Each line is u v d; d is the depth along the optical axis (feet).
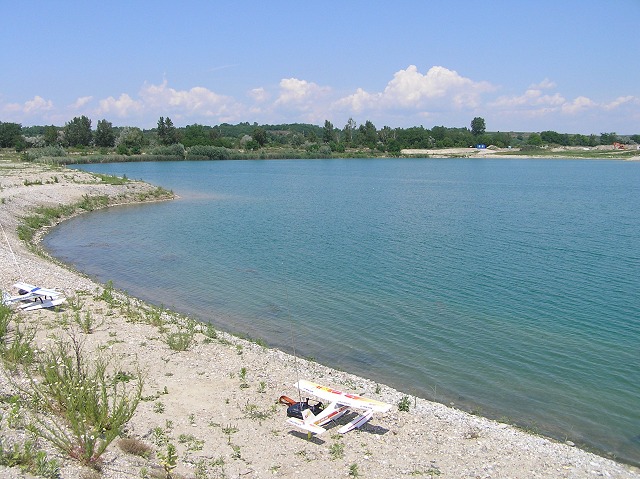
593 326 98.37
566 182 399.85
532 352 87.30
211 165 575.38
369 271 136.98
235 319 102.12
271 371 74.43
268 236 184.96
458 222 214.69
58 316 86.58
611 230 194.08
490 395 74.02
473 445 58.13
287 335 94.27
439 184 384.88
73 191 257.96
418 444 57.36
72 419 45.39
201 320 100.89
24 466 40.27
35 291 91.86
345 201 283.79
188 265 144.25
